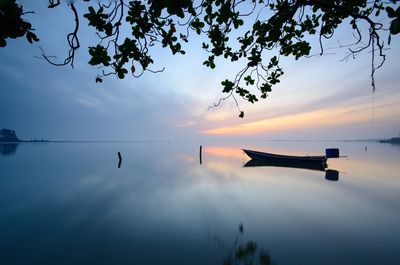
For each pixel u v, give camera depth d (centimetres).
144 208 1292
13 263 727
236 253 774
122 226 1023
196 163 3772
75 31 240
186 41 344
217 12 365
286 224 1028
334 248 801
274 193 1611
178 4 249
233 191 1684
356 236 898
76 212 1228
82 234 941
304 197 1491
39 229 995
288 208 1262
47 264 721
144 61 340
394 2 221
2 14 209
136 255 769
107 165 3459
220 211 1220
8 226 1031
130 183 2027
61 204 1384
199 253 777
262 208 1267
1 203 1411
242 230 966
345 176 2261
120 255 768
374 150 7556
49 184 1988
